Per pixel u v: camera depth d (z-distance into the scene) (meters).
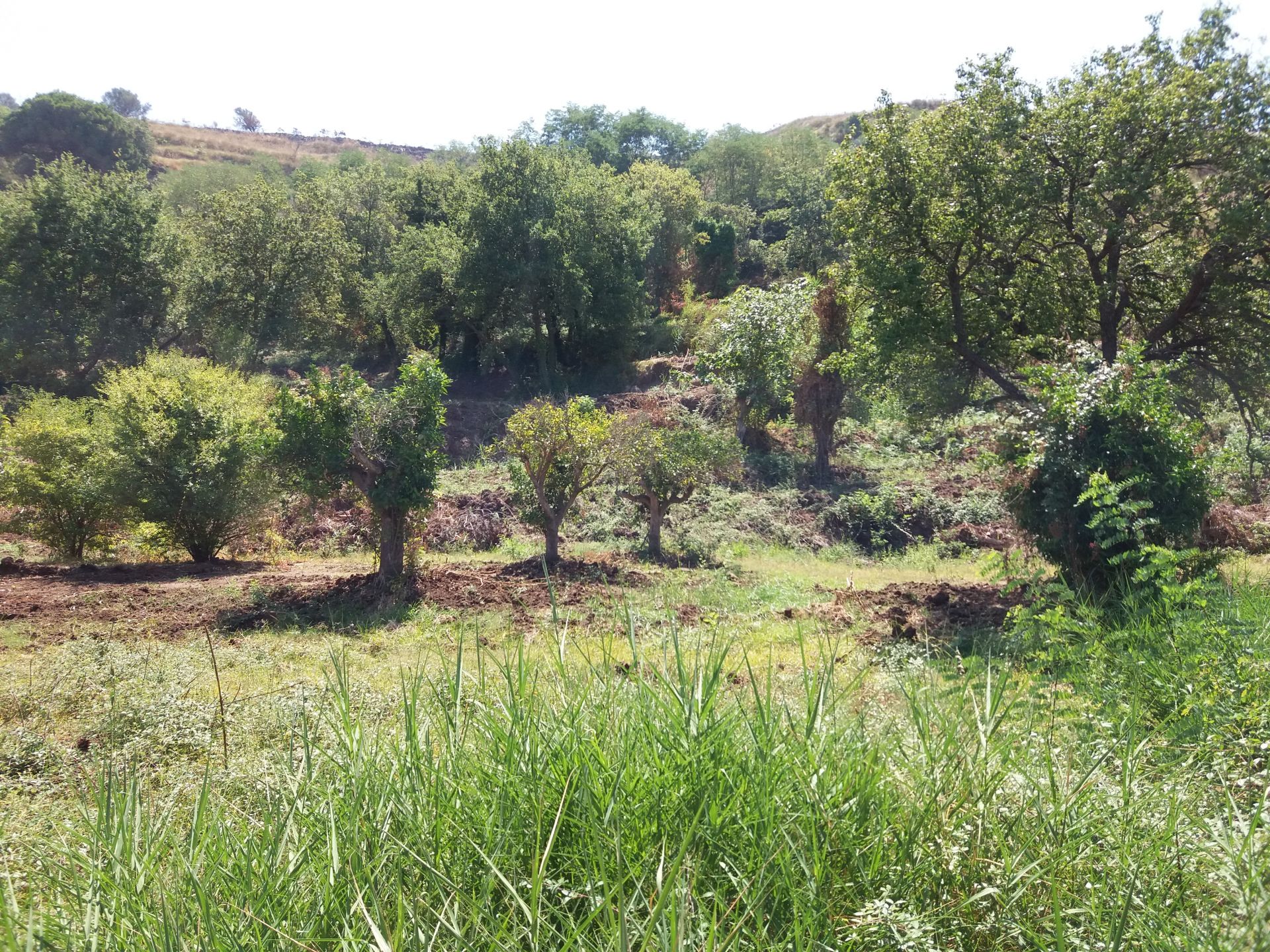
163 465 15.89
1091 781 2.88
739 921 1.99
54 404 19.11
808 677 3.25
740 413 25.80
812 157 67.38
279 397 12.61
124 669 7.46
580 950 1.99
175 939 2.10
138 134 82.62
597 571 14.05
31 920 2.08
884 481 23.28
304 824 2.64
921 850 2.46
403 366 13.00
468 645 8.68
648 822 2.41
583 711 3.03
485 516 19.89
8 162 69.94
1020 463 8.90
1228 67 11.87
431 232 38.94
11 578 14.13
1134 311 14.05
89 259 31.69
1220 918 2.22
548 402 15.70
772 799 2.45
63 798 4.44
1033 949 2.22
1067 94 12.93
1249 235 11.77
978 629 8.73
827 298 23.80
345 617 11.27
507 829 2.44
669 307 46.66
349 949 2.04
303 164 83.56
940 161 13.07
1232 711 3.57
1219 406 15.32
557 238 35.75
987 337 14.12
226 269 32.66
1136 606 4.95
